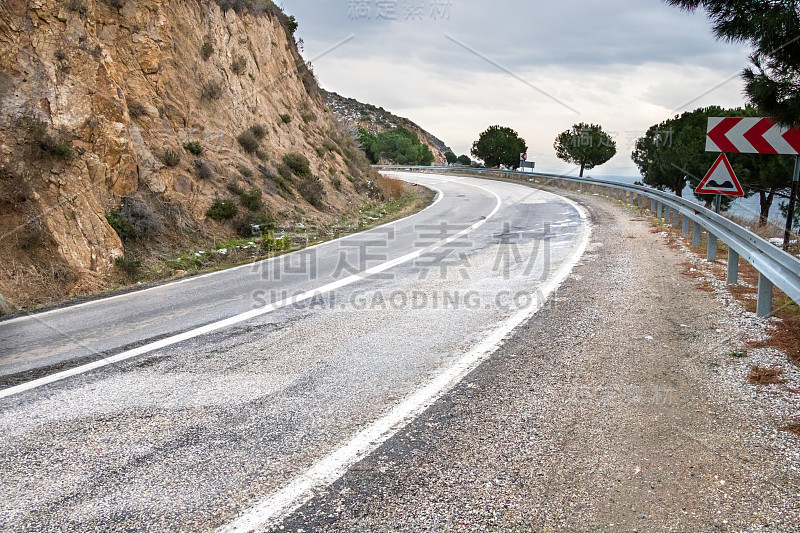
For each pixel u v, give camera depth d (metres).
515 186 36.50
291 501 3.16
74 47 11.70
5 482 3.36
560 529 2.91
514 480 3.35
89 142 11.48
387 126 104.31
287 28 28.11
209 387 4.81
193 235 13.27
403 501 3.16
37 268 9.21
